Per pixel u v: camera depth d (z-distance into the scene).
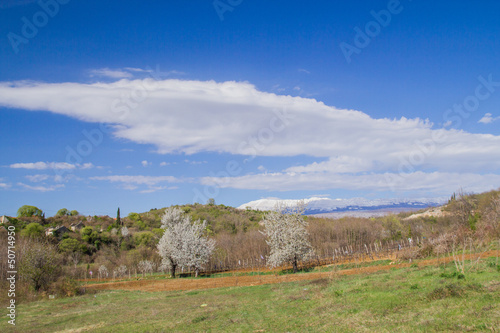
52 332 19.83
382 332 10.62
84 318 23.78
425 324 10.41
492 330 8.84
